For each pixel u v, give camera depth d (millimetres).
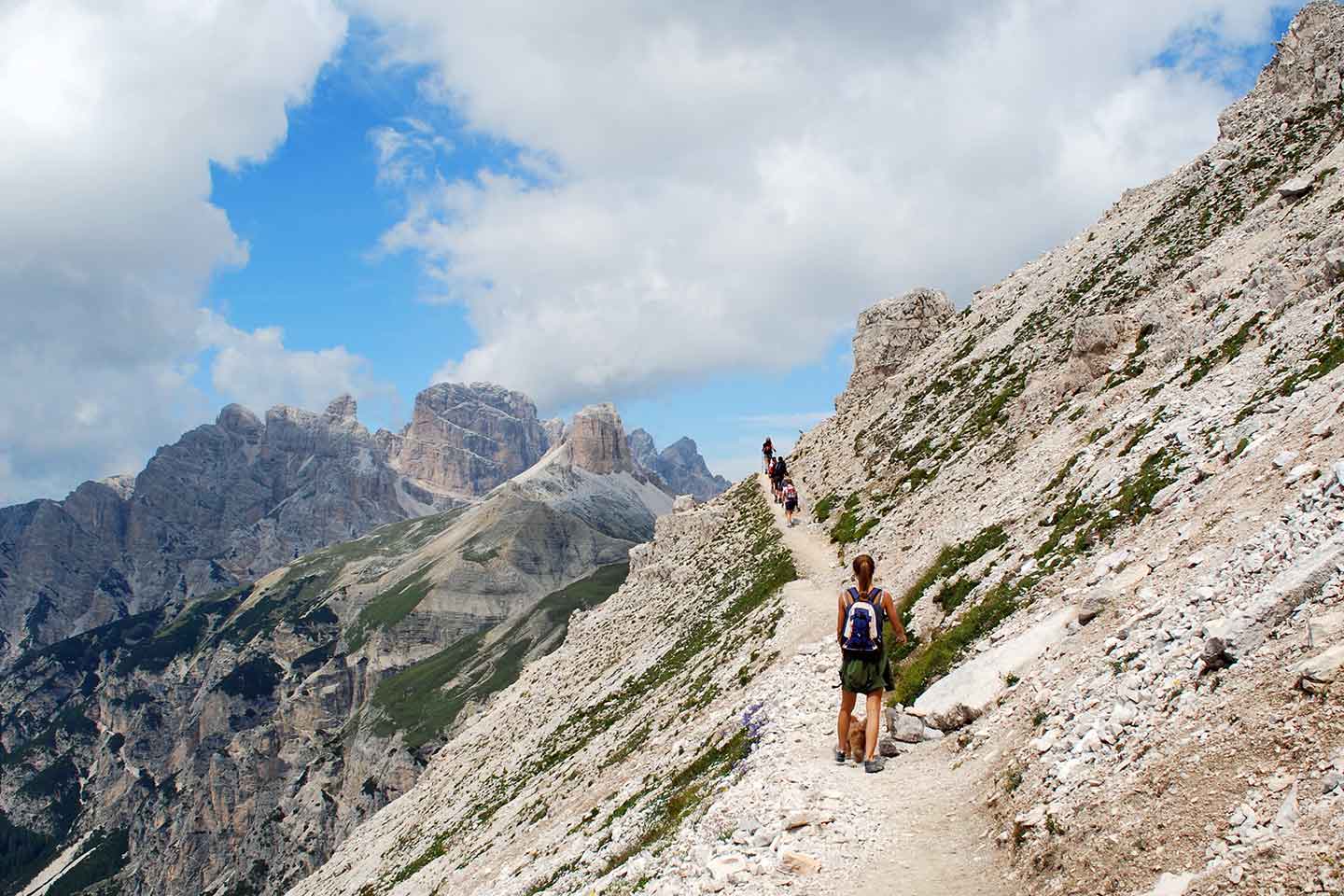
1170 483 26016
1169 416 31344
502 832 64250
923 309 103188
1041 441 44781
